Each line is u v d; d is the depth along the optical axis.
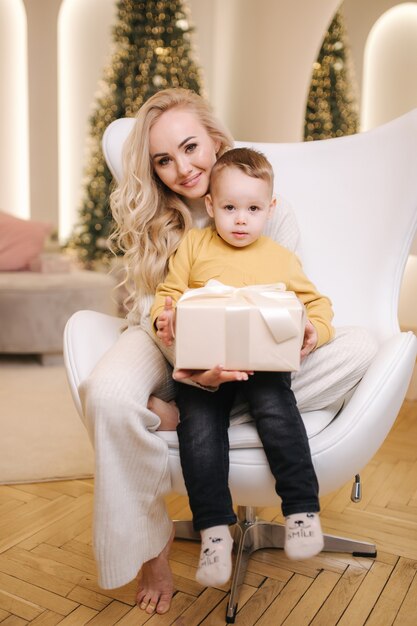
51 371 3.38
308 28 4.12
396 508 1.86
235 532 1.62
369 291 1.61
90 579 1.48
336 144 1.74
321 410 1.35
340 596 1.41
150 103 1.48
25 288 3.37
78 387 1.25
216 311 1.13
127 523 1.20
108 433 1.18
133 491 1.21
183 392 1.26
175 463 1.23
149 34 4.47
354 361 1.32
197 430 1.20
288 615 1.34
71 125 5.27
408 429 2.53
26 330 3.40
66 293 3.44
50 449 2.25
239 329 1.12
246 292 1.18
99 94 5.24
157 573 1.36
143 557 1.24
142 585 1.39
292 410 1.21
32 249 3.74
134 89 4.46
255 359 1.13
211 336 1.13
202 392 1.24
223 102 4.70
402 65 6.30
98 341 1.46
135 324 1.52
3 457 2.17
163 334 1.25
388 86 6.39
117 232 1.61
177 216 1.55
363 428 1.22
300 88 4.27
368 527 1.74
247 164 1.34
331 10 4.09
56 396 2.89
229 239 1.37
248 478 1.21
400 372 1.27
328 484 1.23
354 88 6.26
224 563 1.12
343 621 1.32
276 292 1.20
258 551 1.61
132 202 1.53
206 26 5.36
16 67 5.07
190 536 1.66
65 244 4.85
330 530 1.72
